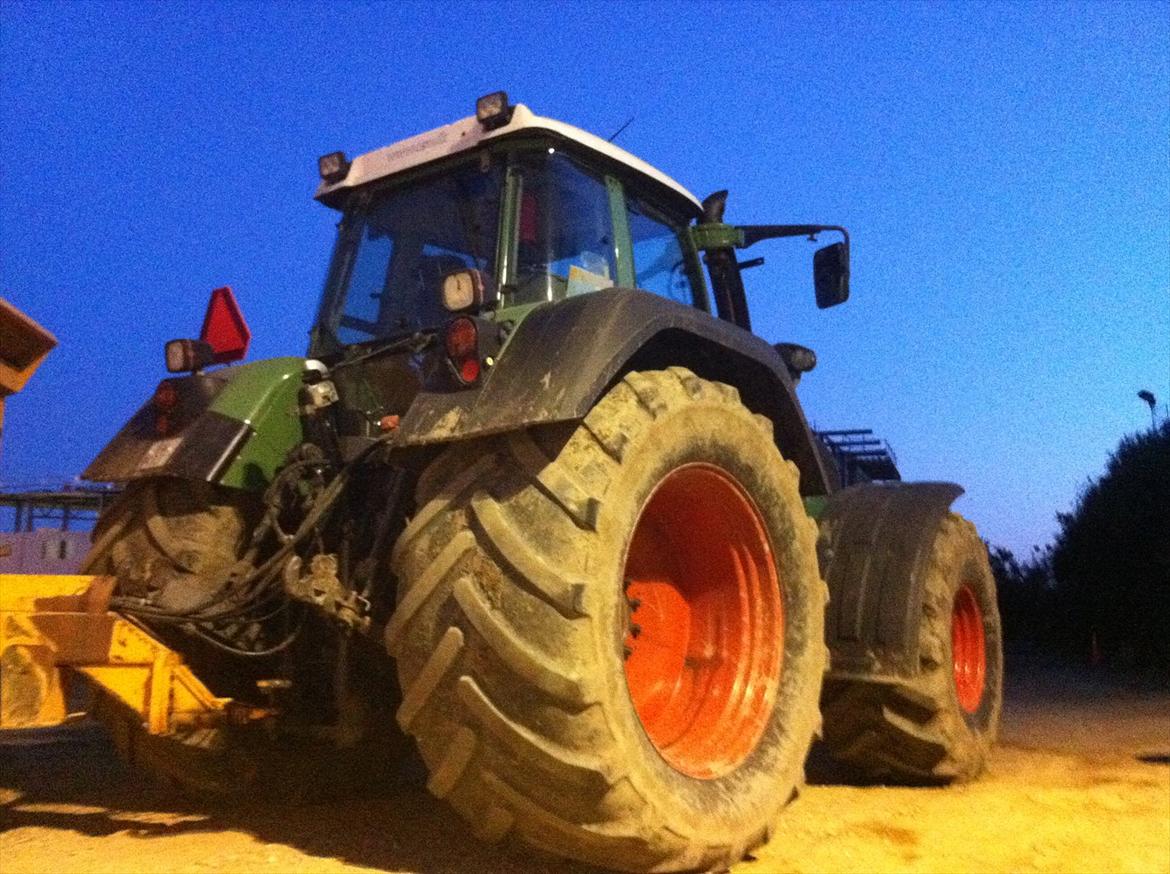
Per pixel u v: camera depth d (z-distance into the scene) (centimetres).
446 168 402
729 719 337
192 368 396
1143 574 1348
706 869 301
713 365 371
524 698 258
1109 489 1468
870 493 491
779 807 328
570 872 300
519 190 379
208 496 368
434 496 284
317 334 426
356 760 389
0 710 264
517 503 271
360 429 385
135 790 419
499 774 263
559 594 260
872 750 459
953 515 504
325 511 334
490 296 312
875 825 385
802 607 360
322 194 438
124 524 375
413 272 402
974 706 512
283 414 385
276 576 340
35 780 441
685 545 362
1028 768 532
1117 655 1436
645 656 346
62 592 297
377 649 352
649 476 295
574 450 281
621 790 265
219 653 359
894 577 449
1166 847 356
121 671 297
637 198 440
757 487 348
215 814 373
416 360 370
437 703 269
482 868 301
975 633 532
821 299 496
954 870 325
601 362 279
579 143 392
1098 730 698
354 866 300
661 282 453
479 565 267
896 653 439
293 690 356
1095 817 403
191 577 354
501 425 271
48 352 294
